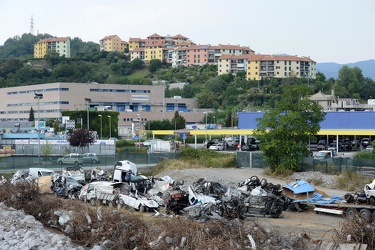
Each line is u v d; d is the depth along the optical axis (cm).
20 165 5550
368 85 16412
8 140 9081
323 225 2556
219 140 10219
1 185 3247
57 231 2339
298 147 4588
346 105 10919
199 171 5122
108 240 1944
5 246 1934
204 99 15788
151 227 2039
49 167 5619
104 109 12600
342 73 16600
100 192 3203
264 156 4812
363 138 8206
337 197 3031
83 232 2130
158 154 6100
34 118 13825
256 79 18600
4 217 2522
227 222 1978
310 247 1878
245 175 4759
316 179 4228
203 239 1812
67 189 3719
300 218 2798
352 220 1903
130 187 3206
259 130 4781
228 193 2853
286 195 3127
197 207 2558
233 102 15538
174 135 10850
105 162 5725
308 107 4666
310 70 19038
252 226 2000
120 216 2142
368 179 3984
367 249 1758
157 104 14700
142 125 13262
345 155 6372
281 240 1894
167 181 3434
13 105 15200
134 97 14412
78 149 7406
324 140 8231
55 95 13562
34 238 1998
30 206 2778
